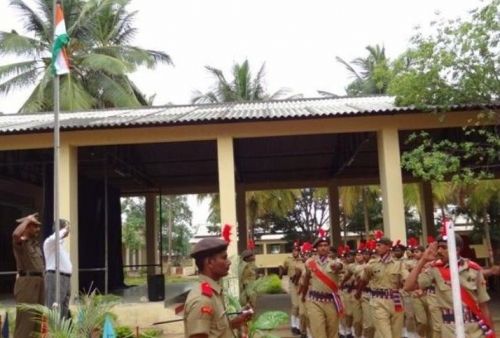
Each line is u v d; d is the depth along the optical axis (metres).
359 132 13.21
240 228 21.50
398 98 11.73
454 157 11.63
